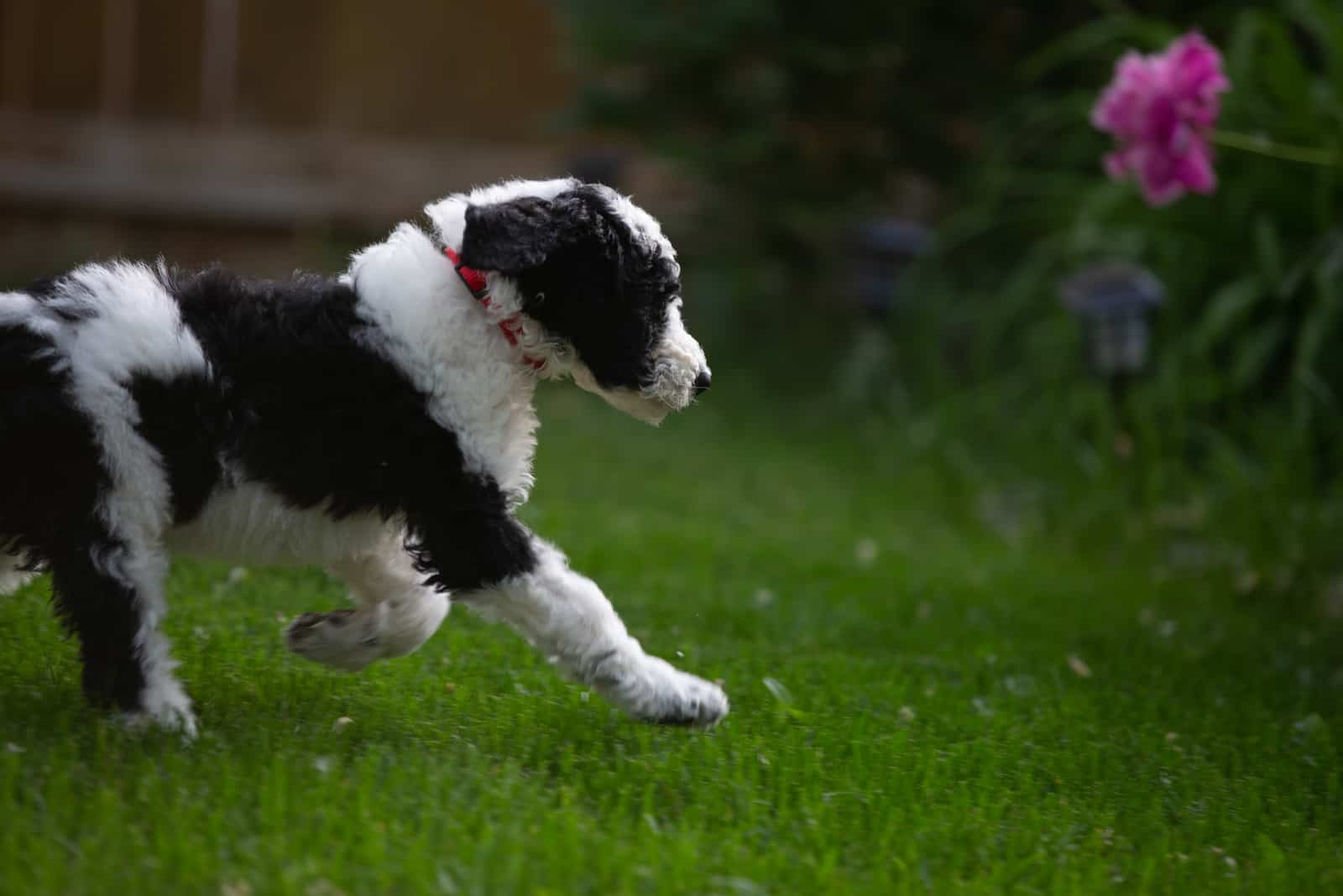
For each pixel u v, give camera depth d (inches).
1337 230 422.6
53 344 177.5
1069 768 219.5
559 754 201.6
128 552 182.1
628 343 198.4
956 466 498.9
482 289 192.9
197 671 219.8
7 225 800.9
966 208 645.9
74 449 177.3
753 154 640.4
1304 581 367.2
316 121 842.2
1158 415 444.1
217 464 184.9
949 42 634.2
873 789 199.9
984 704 253.4
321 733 197.5
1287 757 238.2
